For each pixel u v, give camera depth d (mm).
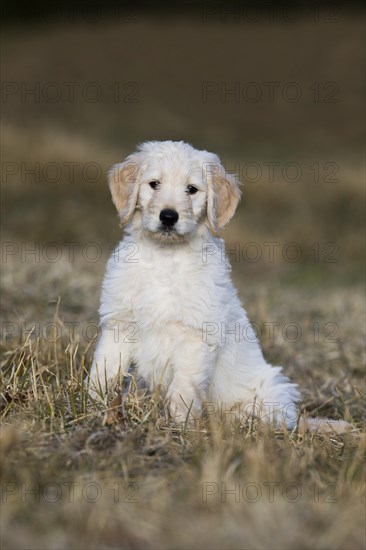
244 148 32656
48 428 5812
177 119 36219
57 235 17547
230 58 42531
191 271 6477
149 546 4312
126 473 5055
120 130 33562
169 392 6426
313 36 44000
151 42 43469
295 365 9094
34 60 40750
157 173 6648
